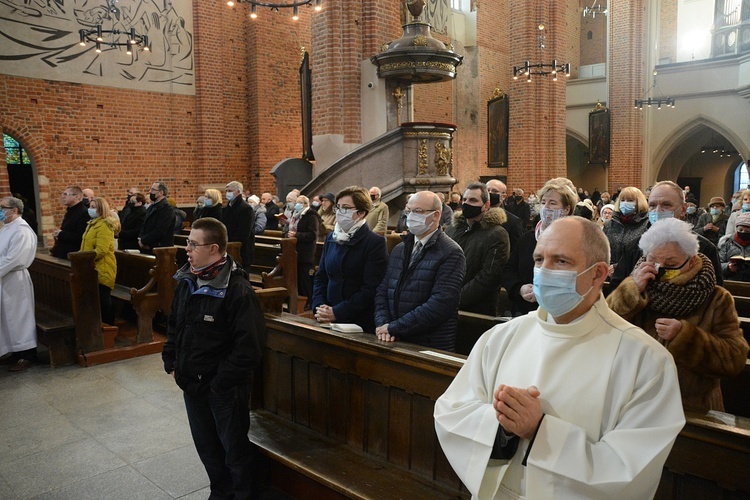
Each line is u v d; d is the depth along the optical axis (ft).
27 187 42.45
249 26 51.72
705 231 22.17
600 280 5.15
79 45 41.81
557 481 4.56
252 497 10.12
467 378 6.00
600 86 75.97
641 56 72.84
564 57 60.64
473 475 5.15
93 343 19.13
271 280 23.30
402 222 26.99
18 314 18.28
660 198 10.37
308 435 10.92
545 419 4.75
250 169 53.16
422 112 59.47
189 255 9.40
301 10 54.54
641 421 4.63
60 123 41.27
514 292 12.22
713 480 6.02
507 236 12.62
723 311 7.49
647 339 4.92
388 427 9.66
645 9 73.15
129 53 44.42
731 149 80.07
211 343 9.46
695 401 7.45
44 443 13.17
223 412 9.56
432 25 59.62
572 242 5.05
